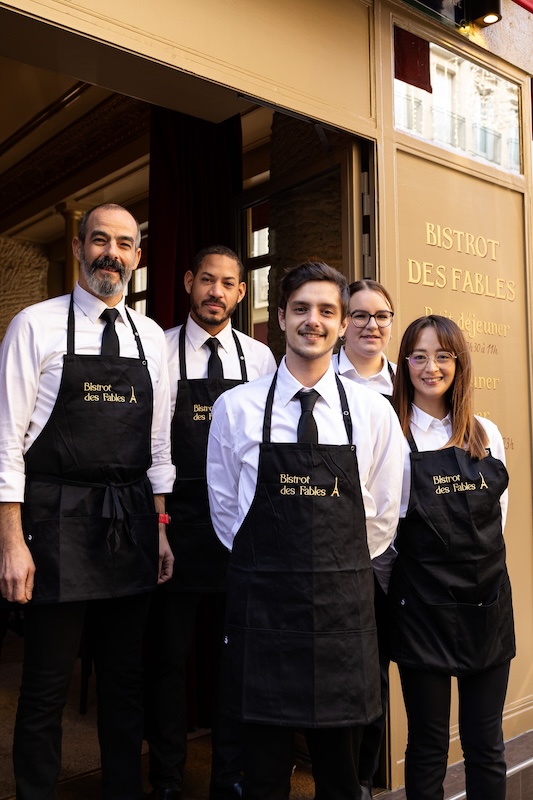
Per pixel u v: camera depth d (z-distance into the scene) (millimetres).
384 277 2672
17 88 4113
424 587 1858
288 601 1564
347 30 2629
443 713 1847
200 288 2408
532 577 3150
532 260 3316
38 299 6801
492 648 1856
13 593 1769
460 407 1972
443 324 1979
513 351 3199
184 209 3189
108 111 4355
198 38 2193
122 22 2029
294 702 1538
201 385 2389
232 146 3352
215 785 2303
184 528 2336
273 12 2393
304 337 1662
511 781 2631
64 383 1874
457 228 2998
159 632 2344
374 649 1620
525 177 3324
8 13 1838
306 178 2871
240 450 1687
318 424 1672
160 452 2207
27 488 1849
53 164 5258
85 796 2369
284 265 2992
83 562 1863
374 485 1739
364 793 2287
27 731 1834
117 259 1947
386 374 2414
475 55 3115
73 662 1904
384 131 2719
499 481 1940
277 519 1594
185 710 2348
